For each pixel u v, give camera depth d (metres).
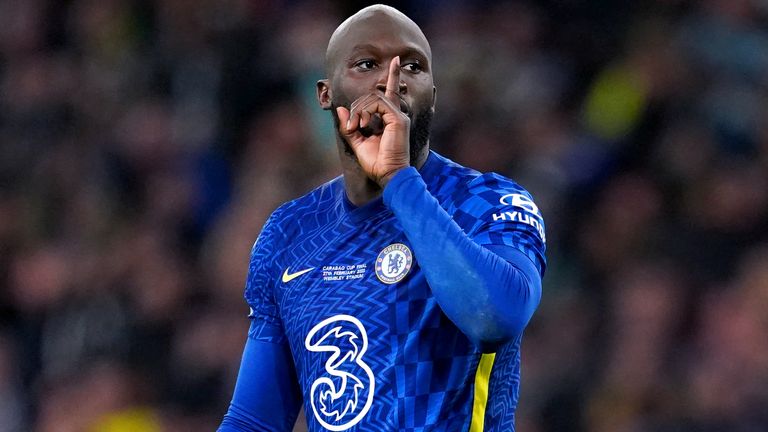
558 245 31.78
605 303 29.73
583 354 28.89
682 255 30.36
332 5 40.00
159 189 36.53
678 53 35.22
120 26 41.31
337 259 12.13
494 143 34.12
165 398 31.41
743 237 30.45
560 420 28.14
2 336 35.00
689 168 32.28
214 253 33.72
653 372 27.52
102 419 31.09
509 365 12.07
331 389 11.78
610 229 31.36
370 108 11.59
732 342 27.17
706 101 33.84
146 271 33.66
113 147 38.06
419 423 11.46
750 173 31.78
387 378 11.56
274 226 12.90
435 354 11.55
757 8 35.78
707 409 26.17
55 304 34.59
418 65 12.04
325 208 12.71
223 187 36.75
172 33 40.25
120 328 33.00
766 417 25.95
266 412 12.83
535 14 37.91
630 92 34.66
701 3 36.09
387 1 39.31
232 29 39.12
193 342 31.30
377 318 11.70
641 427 26.83
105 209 36.62
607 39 36.84
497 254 11.30
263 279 12.77
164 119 38.53
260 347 12.82
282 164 34.88
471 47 36.31
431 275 10.93
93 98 40.38
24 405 33.69
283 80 37.56
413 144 12.07
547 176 33.06
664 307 28.72
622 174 33.41
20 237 37.12
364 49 11.97
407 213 11.19
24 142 39.94
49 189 37.84
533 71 36.22
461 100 35.28
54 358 34.00
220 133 37.53
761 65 34.59
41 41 42.56
